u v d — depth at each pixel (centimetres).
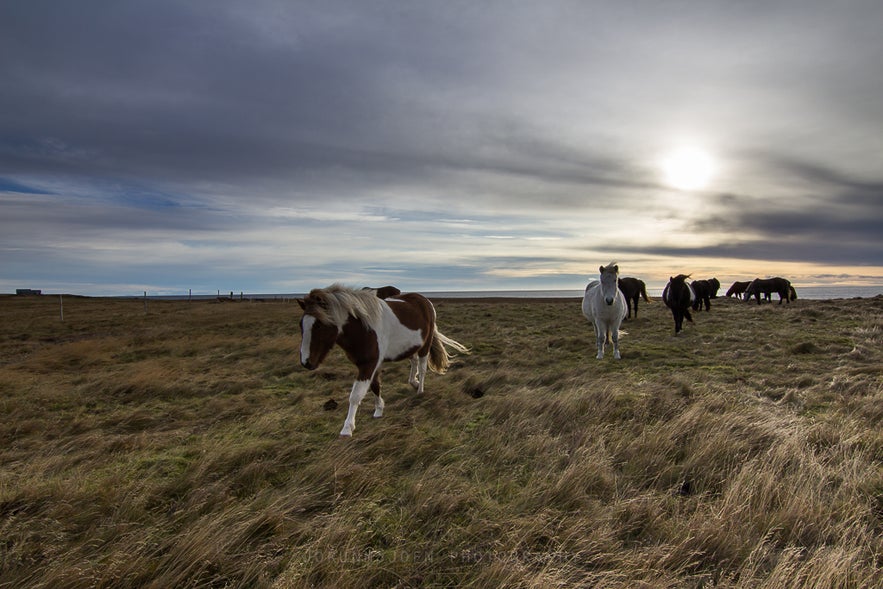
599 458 418
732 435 460
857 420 502
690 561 284
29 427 624
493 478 414
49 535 326
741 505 325
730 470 392
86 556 298
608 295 955
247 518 335
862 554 276
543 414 565
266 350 1253
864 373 745
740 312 1923
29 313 3241
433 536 319
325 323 542
